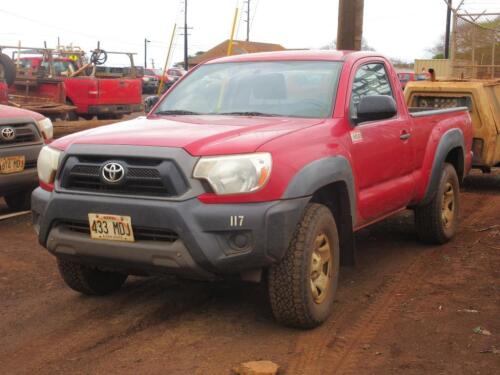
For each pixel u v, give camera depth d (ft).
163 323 15.61
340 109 16.78
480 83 33.81
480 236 24.04
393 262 20.83
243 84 18.30
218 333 14.94
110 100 66.18
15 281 18.94
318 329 15.12
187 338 14.67
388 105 16.37
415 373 12.81
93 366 13.28
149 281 18.92
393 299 17.21
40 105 50.19
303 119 16.52
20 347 14.32
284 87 17.76
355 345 14.20
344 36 35.14
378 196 17.95
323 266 15.29
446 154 22.06
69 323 15.69
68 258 15.10
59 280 19.07
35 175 25.80
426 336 14.62
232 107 17.76
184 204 13.35
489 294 17.40
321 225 14.76
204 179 13.43
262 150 13.75
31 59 67.82
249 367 12.66
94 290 17.28
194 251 13.35
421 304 16.72
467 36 51.42
